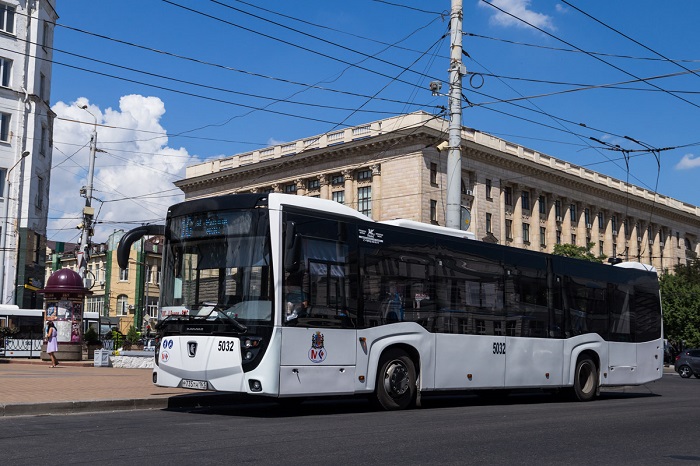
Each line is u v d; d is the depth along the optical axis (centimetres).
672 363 6303
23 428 1004
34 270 4809
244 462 752
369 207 6103
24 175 4725
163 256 1303
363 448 863
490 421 1184
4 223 4619
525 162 6731
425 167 5812
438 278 1466
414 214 5731
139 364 2680
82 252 3650
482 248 1574
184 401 1396
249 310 1183
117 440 896
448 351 1455
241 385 1165
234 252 1220
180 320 1246
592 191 7688
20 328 4275
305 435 970
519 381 1603
